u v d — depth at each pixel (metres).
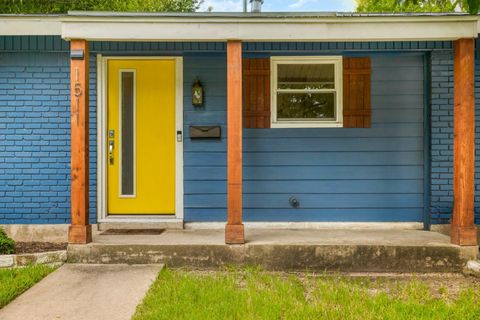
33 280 3.89
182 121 5.51
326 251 4.46
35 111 5.39
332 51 5.44
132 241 4.60
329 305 3.36
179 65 5.51
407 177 5.53
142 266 4.36
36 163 5.39
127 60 5.52
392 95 5.54
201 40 4.55
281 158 5.53
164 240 4.66
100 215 5.42
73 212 4.46
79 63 4.48
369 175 5.53
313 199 5.53
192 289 3.64
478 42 5.36
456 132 4.50
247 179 5.52
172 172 5.54
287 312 3.18
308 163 5.54
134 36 4.48
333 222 5.52
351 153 5.53
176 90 5.51
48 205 5.39
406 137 5.53
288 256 4.46
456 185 4.50
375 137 5.53
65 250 4.55
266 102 5.52
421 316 3.12
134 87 5.53
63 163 5.41
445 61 5.37
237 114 4.48
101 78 5.45
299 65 5.61
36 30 5.25
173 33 4.50
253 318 3.06
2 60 5.37
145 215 5.53
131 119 5.53
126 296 3.53
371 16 4.50
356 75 5.52
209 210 5.51
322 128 5.53
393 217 5.52
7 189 5.38
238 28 4.49
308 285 3.97
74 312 3.23
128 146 5.53
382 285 3.98
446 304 3.41
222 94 5.51
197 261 4.45
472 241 4.43
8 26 5.23
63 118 5.40
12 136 5.39
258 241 4.60
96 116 5.41
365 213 5.52
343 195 5.53
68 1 11.80
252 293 3.55
